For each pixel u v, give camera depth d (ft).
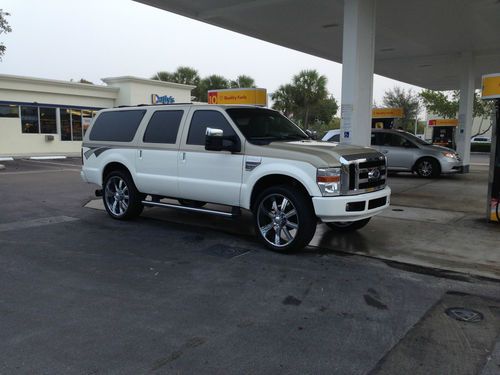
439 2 38.50
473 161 88.74
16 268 17.88
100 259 19.15
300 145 20.42
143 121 25.46
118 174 26.58
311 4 38.93
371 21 33.32
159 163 24.23
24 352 11.28
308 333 12.45
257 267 18.19
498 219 25.99
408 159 51.49
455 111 123.95
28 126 82.12
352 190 19.27
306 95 116.67
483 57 62.95
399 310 14.07
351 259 19.40
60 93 85.30
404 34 49.98
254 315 13.62
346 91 32.65
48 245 21.29
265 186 21.16
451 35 50.52
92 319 13.24
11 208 30.83
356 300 14.85
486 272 17.79
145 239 22.53
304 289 15.80
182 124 23.53
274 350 11.48
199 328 12.71
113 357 11.06
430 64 67.97
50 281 16.44
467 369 10.62
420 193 38.75
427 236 23.27
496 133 25.59
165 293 15.34
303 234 19.31
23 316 13.42
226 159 21.42
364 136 33.73
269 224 20.56
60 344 11.71
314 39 53.01
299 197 19.31
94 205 31.96
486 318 13.52
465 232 24.09
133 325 12.86
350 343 11.88
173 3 39.19
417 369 10.62
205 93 130.72
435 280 16.88
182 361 10.90
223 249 20.79
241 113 22.57
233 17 43.50
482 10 40.81
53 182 45.19
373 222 26.63
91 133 28.32
